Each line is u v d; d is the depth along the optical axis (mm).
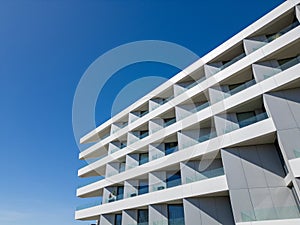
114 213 18531
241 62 14859
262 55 13898
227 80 15633
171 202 15078
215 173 13492
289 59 13688
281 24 14430
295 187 9984
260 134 12008
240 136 12867
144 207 16406
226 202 13656
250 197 11523
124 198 17531
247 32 15430
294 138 10930
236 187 12000
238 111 14617
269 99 12445
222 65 16797
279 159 12289
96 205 19953
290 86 12234
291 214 10016
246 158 12742
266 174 12016
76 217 20953
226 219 13109
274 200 11133
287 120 11508
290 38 12820
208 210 13508
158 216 14961
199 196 13789
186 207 13742
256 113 14289
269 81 12812
